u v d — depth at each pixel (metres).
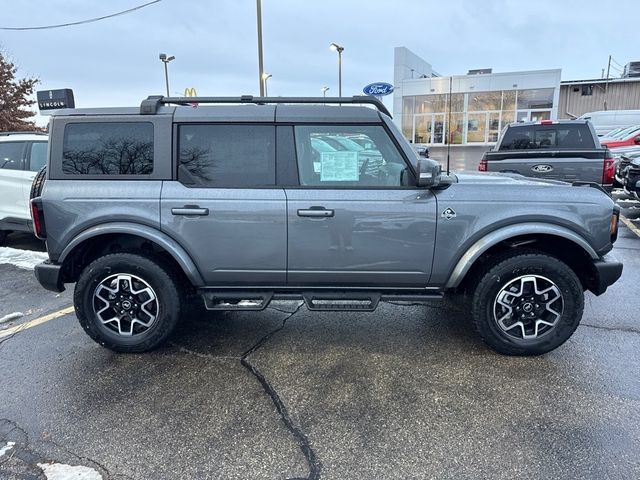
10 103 19.20
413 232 3.38
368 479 2.31
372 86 18.17
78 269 3.72
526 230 3.32
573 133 7.54
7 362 3.54
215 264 3.48
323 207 3.36
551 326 3.46
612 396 2.99
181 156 3.44
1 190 6.64
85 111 3.49
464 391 3.07
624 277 5.44
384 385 3.16
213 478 2.33
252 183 3.42
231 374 3.33
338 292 3.61
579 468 2.36
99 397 3.05
